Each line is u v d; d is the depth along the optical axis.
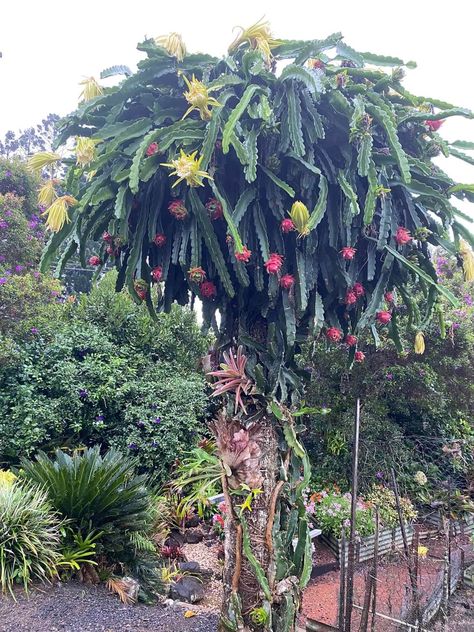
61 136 1.61
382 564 3.63
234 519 1.51
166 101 1.51
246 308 1.63
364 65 1.53
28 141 11.67
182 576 3.32
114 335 5.74
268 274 1.52
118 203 1.37
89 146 1.40
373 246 1.54
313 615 3.16
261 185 1.48
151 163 1.39
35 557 2.62
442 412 5.45
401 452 4.93
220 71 1.49
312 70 1.41
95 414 4.74
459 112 1.45
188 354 6.06
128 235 1.63
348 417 5.09
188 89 1.45
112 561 2.91
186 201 1.46
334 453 5.16
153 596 2.84
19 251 5.78
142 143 1.34
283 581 1.48
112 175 1.46
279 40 1.48
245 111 1.43
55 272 1.75
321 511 4.49
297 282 1.48
